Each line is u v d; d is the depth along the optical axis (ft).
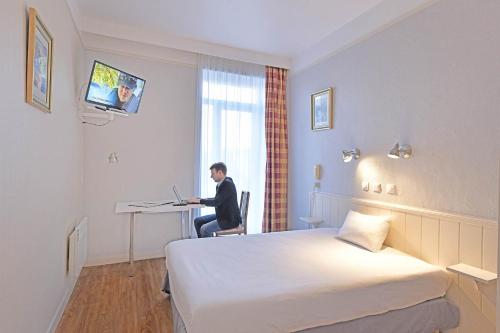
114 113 11.25
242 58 13.33
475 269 6.49
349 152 10.34
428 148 7.79
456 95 7.11
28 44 5.12
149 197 12.42
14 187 4.65
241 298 5.10
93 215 11.62
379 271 6.49
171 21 10.85
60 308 7.73
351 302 5.78
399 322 6.23
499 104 6.29
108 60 11.62
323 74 11.99
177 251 7.72
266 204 13.88
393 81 8.82
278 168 14.05
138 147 12.23
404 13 8.36
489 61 6.46
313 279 5.98
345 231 8.98
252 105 13.84
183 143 12.94
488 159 6.48
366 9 9.66
